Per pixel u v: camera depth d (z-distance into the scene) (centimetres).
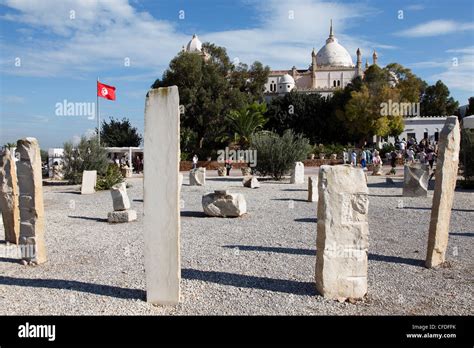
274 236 980
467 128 2220
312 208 1436
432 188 1934
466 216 1231
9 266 755
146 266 563
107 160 2631
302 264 740
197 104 4828
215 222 1173
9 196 945
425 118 5612
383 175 2852
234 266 731
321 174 580
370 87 5488
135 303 563
